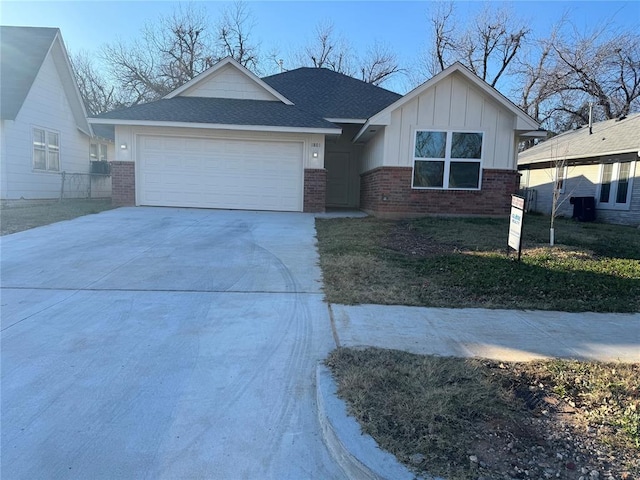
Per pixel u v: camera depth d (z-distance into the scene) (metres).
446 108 12.38
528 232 10.57
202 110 13.70
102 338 4.23
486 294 5.84
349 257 7.43
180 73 34.12
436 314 5.07
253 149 13.57
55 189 16.97
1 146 13.82
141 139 13.39
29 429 2.80
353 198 17.70
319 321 4.75
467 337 4.38
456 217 12.62
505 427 2.77
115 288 5.77
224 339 4.24
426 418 2.80
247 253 7.78
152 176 13.53
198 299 5.42
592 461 2.46
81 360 3.76
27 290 5.62
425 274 6.66
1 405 3.06
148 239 8.70
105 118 12.84
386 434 2.64
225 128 12.98
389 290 5.86
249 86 14.92
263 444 2.72
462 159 12.52
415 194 12.59
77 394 3.23
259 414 3.03
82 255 7.39
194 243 8.45
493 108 12.39
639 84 27.62
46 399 3.15
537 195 20.38
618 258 7.91
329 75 19.05
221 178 13.62
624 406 3.07
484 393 3.15
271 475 2.45
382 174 12.53
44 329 4.41
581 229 11.71
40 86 15.88
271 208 13.80
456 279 6.33
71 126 18.27
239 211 13.29
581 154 16.25
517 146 12.77
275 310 5.07
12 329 4.39
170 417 2.97
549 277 6.44
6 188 14.02
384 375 3.39
